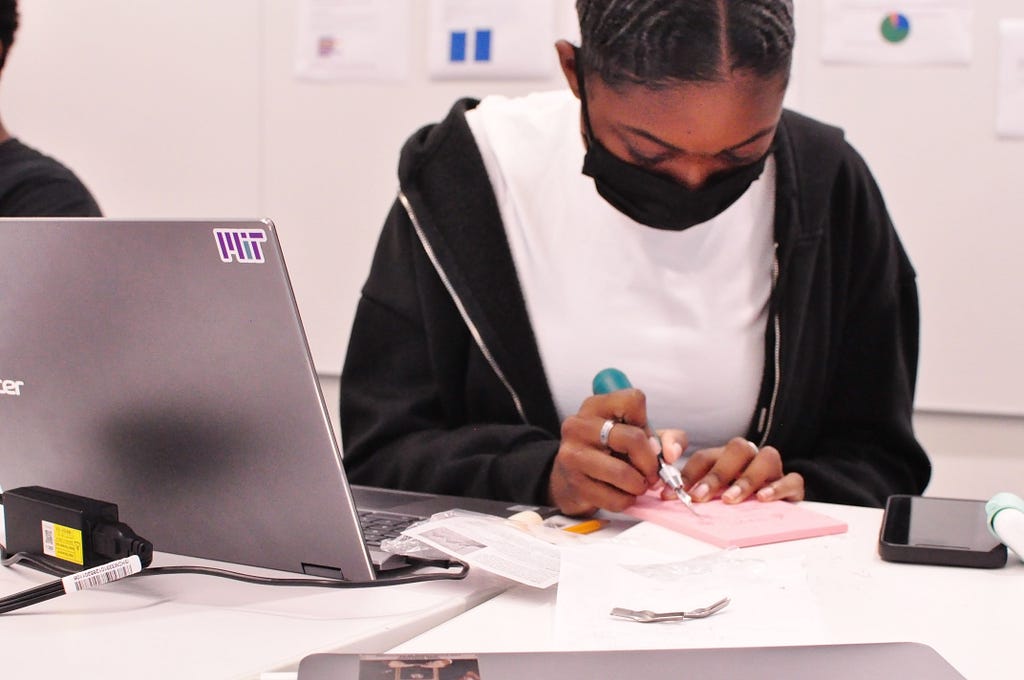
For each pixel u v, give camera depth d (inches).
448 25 84.3
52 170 72.1
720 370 48.1
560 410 49.7
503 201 49.8
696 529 35.5
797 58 78.1
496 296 48.9
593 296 48.1
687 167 38.3
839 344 51.2
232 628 26.4
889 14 76.3
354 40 86.7
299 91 88.7
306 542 29.4
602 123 39.3
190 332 28.0
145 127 93.3
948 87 76.0
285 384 27.4
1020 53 74.6
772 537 35.1
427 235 49.4
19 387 31.9
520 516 37.4
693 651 24.3
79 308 29.5
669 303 47.8
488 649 25.4
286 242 90.3
